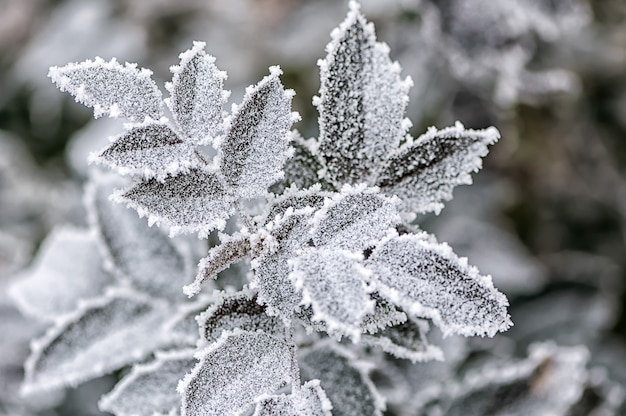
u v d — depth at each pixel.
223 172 0.42
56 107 0.91
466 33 0.67
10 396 0.59
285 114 0.42
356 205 0.41
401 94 0.43
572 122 0.82
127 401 0.46
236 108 0.42
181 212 0.41
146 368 0.46
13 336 0.59
